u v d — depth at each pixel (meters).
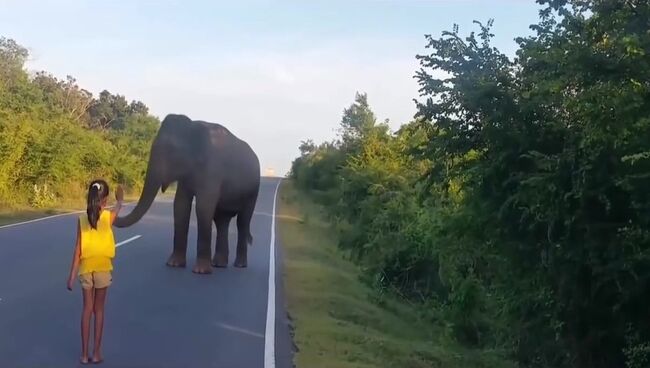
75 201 36.56
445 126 10.62
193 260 16.84
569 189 8.70
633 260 8.04
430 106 10.64
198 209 15.04
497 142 9.92
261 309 11.56
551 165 8.72
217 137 15.83
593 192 8.39
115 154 49.38
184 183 15.27
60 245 18.14
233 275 15.16
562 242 9.09
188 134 15.12
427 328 15.55
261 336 9.69
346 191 33.31
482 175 10.19
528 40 9.68
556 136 9.55
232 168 15.85
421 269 19.69
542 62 9.30
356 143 48.91
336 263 21.64
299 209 45.06
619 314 9.31
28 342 8.51
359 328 11.84
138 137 75.62
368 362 9.29
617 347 9.74
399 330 13.41
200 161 15.03
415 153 11.34
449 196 17.38
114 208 8.04
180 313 10.77
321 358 8.91
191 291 12.73
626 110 7.61
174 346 8.80
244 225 16.91
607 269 8.63
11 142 31.77
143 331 9.46
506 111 9.82
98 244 7.75
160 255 17.44
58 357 7.96
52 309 10.36
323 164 57.97
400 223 21.72
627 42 7.61
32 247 17.58
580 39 8.73
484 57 10.38
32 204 33.22
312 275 16.72
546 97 9.01
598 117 7.85
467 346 14.70
